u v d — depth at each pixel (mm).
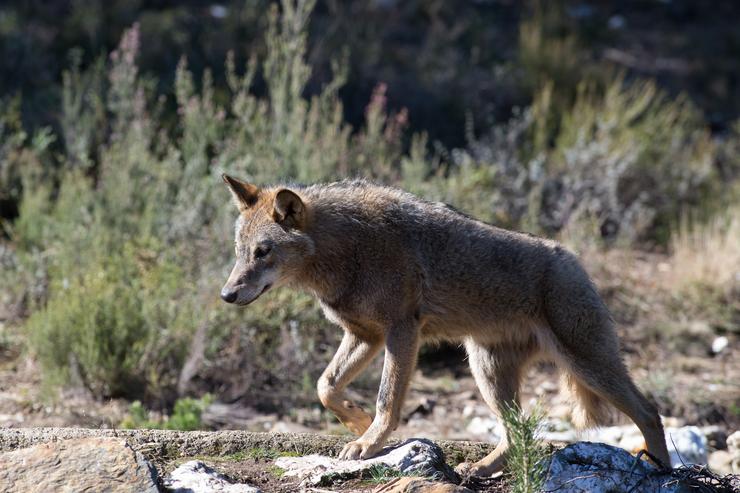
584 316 10164
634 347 16875
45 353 13555
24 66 22719
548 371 16125
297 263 10281
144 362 13797
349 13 28531
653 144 24047
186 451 9258
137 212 17172
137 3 26859
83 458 7980
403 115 19547
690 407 14469
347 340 10500
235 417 13406
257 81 23094
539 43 28000
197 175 17344
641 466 8734
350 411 10211
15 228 17984
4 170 18656
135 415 12422
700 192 23031
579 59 28562
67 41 24484
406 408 14203
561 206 20594
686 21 37688
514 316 10336
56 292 15094
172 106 21312
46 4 26766
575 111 24125
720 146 25734
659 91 29844
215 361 14414
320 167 17188
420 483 8156
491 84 26234
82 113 20703
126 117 19203
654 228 22203
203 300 14734
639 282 19156
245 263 10250
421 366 15945
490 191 20422
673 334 17141
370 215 10172
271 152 17344
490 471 9531
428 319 10336
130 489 7699
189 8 28109
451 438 13250
